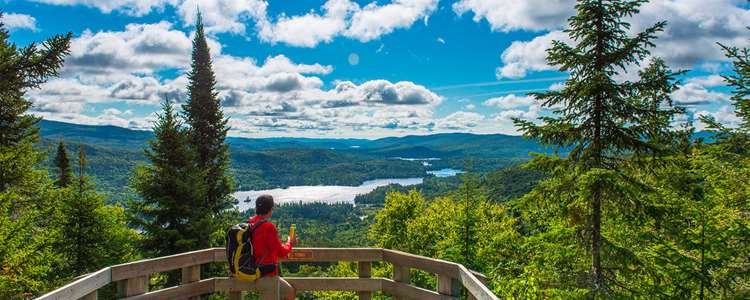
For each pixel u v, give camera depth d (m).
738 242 6.66
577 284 7.09
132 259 17.95
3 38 10.30
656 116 6.82
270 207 4.49
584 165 7.14
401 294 5.14
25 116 13.05
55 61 10.05
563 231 7.40
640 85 6.91
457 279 4.66
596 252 7.04
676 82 6.63
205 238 17.47
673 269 6.82
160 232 16.48
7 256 9.07
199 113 22.62
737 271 6.53
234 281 5.19
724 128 7.98
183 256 5.02
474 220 17.73
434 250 26.11
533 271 7.70
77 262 16.09
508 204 7.80
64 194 15.42
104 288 13.54
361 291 5.39
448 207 27.91
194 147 21.89
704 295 7.03
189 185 17.44
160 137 17.62
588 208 7.06
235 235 4.42
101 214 16.52
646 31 6.69
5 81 9.77
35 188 13.16
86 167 20.64
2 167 11.84
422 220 28.14
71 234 15.95
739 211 7.25
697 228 7.12
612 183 6.58
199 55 23.48
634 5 6.75
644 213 6.86
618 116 6.91
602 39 7.16
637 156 7.00
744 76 7.80
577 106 7.23
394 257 5.23
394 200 32.94
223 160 22.64
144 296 4.70
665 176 7.59
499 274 9.85
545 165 7.49
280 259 4.79
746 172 7.37
